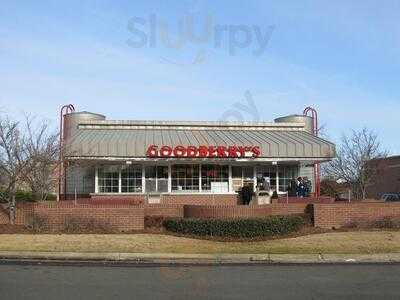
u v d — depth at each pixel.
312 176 31.33
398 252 16.88
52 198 27.91
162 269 13.91
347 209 22.56
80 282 11.72
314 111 35.44
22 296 10.09
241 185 28.86
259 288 11.14
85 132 29.66
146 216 21.98
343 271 13.67
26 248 16.81
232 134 30.31
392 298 10.16
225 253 16.66
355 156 42.75
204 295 10.34
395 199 42.66
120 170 28.34
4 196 22.62
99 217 21.08
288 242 18.73
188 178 28.53
